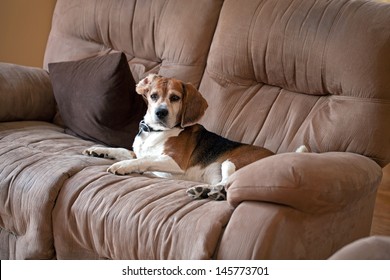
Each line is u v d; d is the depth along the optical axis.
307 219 1.52
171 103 2.12
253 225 1.45
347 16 2.04
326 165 1.56
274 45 2.17
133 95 2.47
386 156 1.95
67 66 2.64
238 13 2.30
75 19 2.89
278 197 1.45
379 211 3.04
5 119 2.59
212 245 1.47
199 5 2.46
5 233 2.10
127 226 1.66
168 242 1.55
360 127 1.94
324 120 2.04
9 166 2.05
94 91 2.45
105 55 2.52
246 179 1.52
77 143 2.38
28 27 3.51
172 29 2.50
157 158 2.04
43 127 2.61
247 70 2.28
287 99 2.20
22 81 2.67
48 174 1.93
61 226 1.85
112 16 2.73
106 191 1.80
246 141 2.23
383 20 1.98
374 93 1.93
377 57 1.94
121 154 2.21
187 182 1.93
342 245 1.75
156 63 2.63
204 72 2.45
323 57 2.05
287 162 1.51
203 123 2.35
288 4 2.19
